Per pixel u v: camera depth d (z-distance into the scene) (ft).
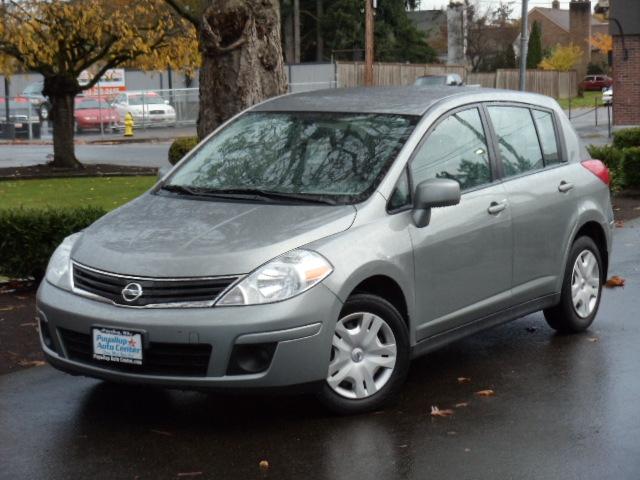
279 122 22.65
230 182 21.18
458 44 255.70
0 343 25.05
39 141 128.36
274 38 38.88
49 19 73.05
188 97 155.43
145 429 18.76
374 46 219.82
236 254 17.97
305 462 16.98
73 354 19.04
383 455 17.28
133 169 79.92
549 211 23.86
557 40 361.71
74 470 16.76
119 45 76.18
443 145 21.58
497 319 22.62
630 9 127.13
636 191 55.88
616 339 25.08
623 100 129.08
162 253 18.29
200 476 16.43
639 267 34.35
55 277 19.54
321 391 18.62
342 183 20.24
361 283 19.36
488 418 19.19
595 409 19.70
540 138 24.59
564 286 24.80
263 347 17.70
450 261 20.89
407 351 19.85
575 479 16.19
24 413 19.75
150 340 17.70
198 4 75.05
